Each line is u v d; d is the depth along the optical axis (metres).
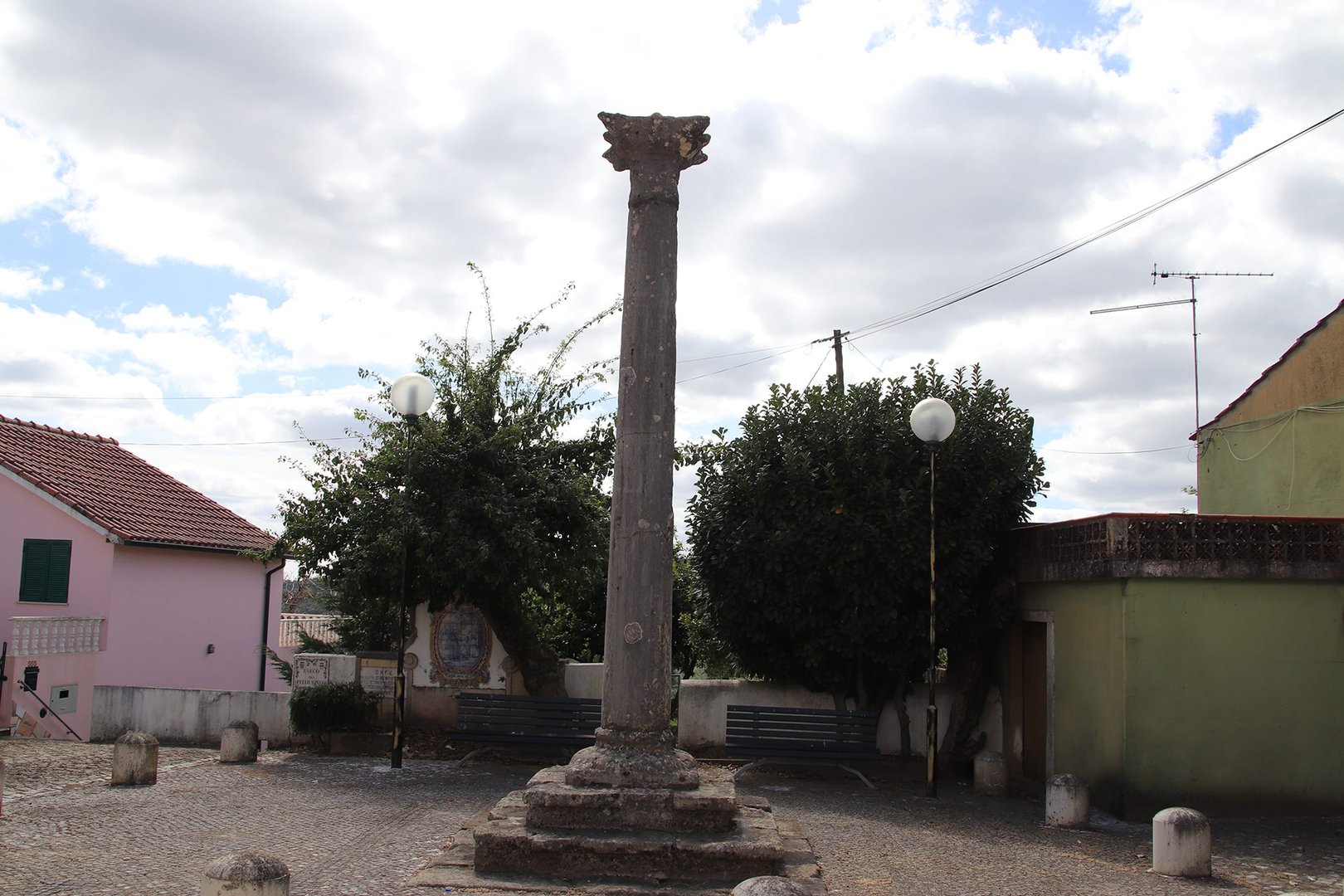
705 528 14.04
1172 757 11.04
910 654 13.41
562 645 22.30
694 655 22.16
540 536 14.78
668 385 8.48
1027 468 13.67
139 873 7.29
